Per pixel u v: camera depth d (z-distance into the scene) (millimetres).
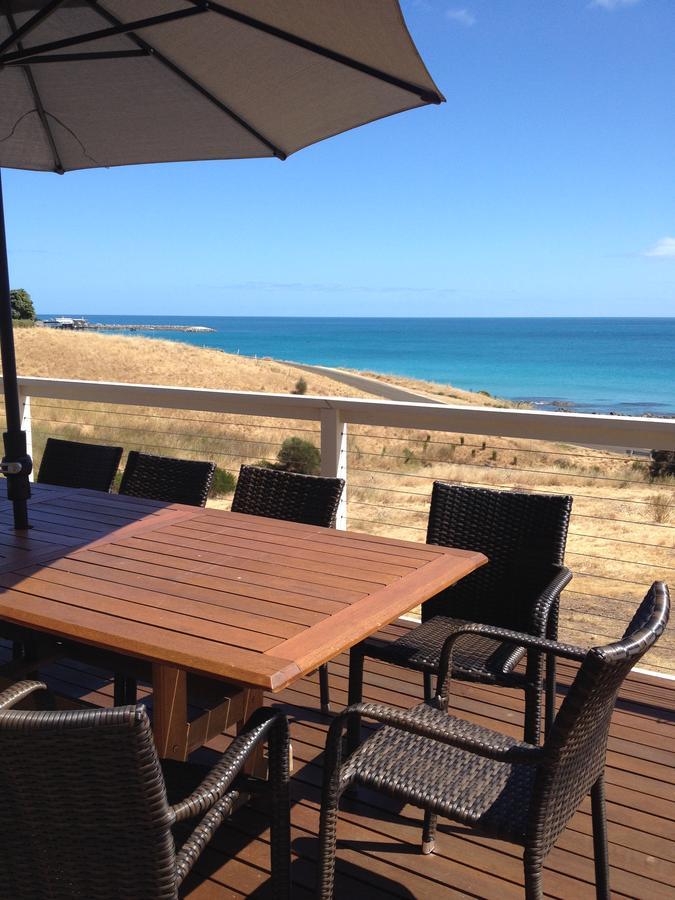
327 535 2557
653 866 2109
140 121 2992
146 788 1231
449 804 1653
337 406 3672
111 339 43406
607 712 1667
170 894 1335
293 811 2342
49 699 1653
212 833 1551
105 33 2238
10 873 1395
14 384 2441
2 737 1201
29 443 4828
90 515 2783
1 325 2408
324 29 2061
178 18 2197
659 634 1544
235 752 1604
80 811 1278
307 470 6793
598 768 1783
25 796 1286
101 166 3404
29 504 2947
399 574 2143
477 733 1750
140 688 3127
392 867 2105
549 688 2627
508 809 1644
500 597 2748
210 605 1885
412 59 2031
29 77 2893
